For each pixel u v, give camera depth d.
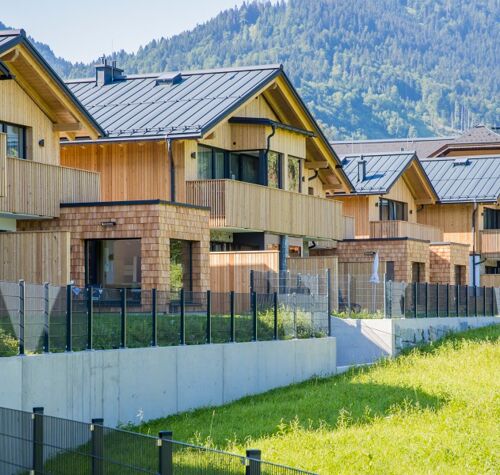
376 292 38.28
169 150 38.06
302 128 45.31
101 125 39.16
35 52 32.41
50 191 33.78
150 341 25.52
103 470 15.39
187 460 14.31
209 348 27.55
